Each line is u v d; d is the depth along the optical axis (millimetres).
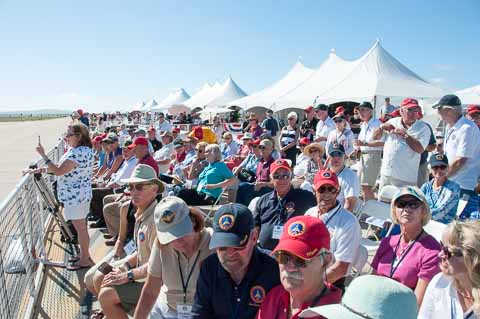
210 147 7000
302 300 2068
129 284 3348
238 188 6938
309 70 18062
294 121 10258
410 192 3107
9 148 26438
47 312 4133
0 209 3494
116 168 8742
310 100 13203
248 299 2418
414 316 1505
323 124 9547
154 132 12695
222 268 2482
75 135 5082
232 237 2348
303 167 7793
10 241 4152
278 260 2088
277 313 2230
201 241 2969
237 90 27594
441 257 2367
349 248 3400
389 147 5910
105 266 3740
